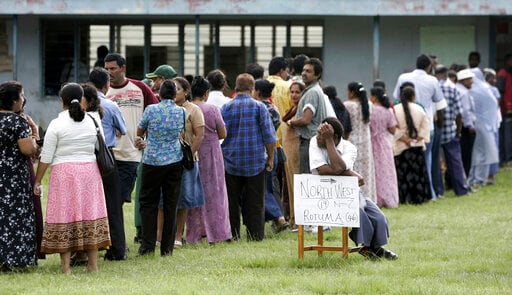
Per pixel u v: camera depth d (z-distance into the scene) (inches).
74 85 520.4
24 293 458.6
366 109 779.4
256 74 713.6
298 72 731.4
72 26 1127.0
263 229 640.4
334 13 1048.8
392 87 1124.5
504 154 1111.6
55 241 511.5
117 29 1125.7
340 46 1122.0
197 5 1048.2
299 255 538.3
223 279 492.1
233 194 641.6
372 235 536.7
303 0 1048.8
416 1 1043.3
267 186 676.7
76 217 512.7
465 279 494.9
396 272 509.7
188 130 603.8
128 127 596.4
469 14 1046.4
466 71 947.3
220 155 628.7
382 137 814.5
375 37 1052.5
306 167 644.7
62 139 513.7
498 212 778.8
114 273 516.4
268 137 633.6
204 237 641.6
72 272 524.1
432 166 881.5
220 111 636.1
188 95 631.2
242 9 1048.2
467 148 969.5
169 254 575.8
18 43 1129.4
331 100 724.0
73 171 512.7
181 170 571.8
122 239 557.9
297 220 532.7
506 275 511.2
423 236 647.8
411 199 846.5
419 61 871.7
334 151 524.1
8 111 520.4
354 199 525.0
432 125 864.9
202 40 1127.6
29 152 518.0
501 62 1135.0
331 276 495.5
